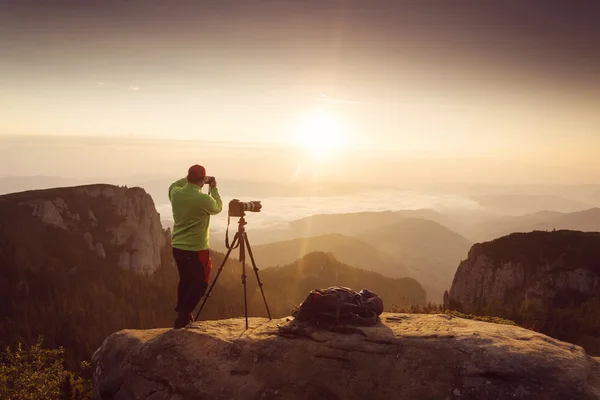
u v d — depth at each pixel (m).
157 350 7.46
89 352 33.12
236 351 7.05
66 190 186.88
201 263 7.91
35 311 136.62
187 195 7.68
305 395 6.37
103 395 7.79
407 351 6.27
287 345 6.93
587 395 5.22
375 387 6.08
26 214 168.00
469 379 5.72
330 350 6.59
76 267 161.88
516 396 5.41
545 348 5.95
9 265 146.50
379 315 7.65
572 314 63.03
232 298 139.25
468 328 6.73
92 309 148.00
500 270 118.19
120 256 180.25
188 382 6.89
